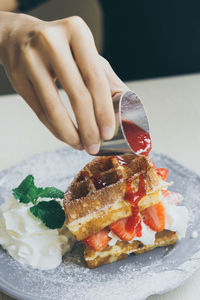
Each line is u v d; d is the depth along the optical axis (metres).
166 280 0.44
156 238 0.50
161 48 1.33
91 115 0.38
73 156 0.65
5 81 1.15
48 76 0.38
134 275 0.46
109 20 1.31
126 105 0.42
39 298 0.43
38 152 0.68
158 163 0.62
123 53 1.36
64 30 0.38
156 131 0.72
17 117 0.79
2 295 0.45
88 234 0.48
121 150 0.40
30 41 0.38
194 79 0.88
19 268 0.47
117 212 0.48
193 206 0.54
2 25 0.41
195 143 0.68
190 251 0.47
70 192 0.50
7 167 0.65
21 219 0.50
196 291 0.44
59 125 0.39
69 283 0.45
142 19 1.29
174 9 1.25
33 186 0.52
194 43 1.29
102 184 0.51
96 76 0.37
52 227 0.49
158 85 0.87
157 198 0.49
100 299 0.42
